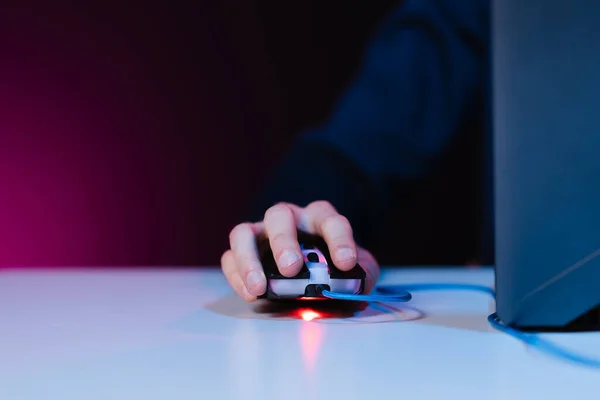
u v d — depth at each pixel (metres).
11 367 0.36
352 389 0.32
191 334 0.46
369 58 1.75
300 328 0.48
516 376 0.34
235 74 2.37
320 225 0.57
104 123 2.41
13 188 2.44
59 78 2.38
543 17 0.41
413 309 0.57
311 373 0.35
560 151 0.41
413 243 2.13
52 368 0.36
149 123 2.40
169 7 2.34
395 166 1.58
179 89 2.38
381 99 1.64
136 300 0.65
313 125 2.38
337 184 1.53
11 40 2.34
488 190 1.58
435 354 0.39
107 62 2.37
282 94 2.37
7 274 0.93
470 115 1.71
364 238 1.57
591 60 0.41
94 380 0.33
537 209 0.42
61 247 2.50
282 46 2.36
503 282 0.44
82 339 0.44
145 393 0.31
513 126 0.42
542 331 0.45
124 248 2.46
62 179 2.44
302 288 0.52
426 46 1.69
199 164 2.41
